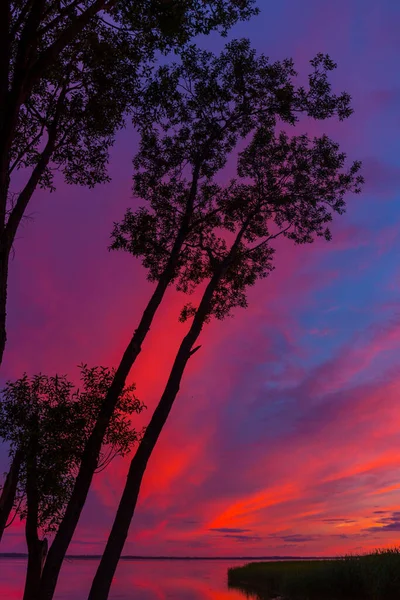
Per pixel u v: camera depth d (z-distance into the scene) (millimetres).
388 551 22562
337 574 21719
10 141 8039
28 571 10625
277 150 15609
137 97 13422
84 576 59000
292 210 15742
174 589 36625
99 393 11633
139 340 12094
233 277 16703
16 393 11352
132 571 88688
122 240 15523
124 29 11906
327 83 14867
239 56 14844
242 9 12578
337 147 15648
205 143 15172
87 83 12695
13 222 9547
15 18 10477
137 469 11234
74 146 13047
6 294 8016
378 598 19281
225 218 15789
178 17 11547
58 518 10922
